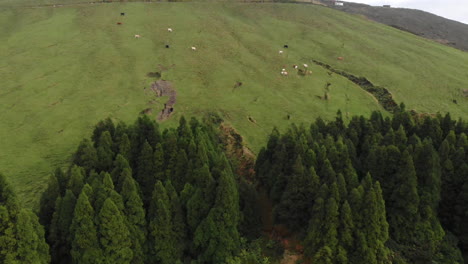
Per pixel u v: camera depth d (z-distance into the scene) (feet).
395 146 123.85
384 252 106.42
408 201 114.83
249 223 121.60
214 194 109.81
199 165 118.52
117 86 218.38
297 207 115.55
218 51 269.44
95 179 103.09
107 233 94.07
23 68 231.71
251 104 208.13
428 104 219.20
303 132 142.20
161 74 232.94
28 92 207.00
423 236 115.34
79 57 247.50
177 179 121.29
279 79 239.30
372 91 234.58
